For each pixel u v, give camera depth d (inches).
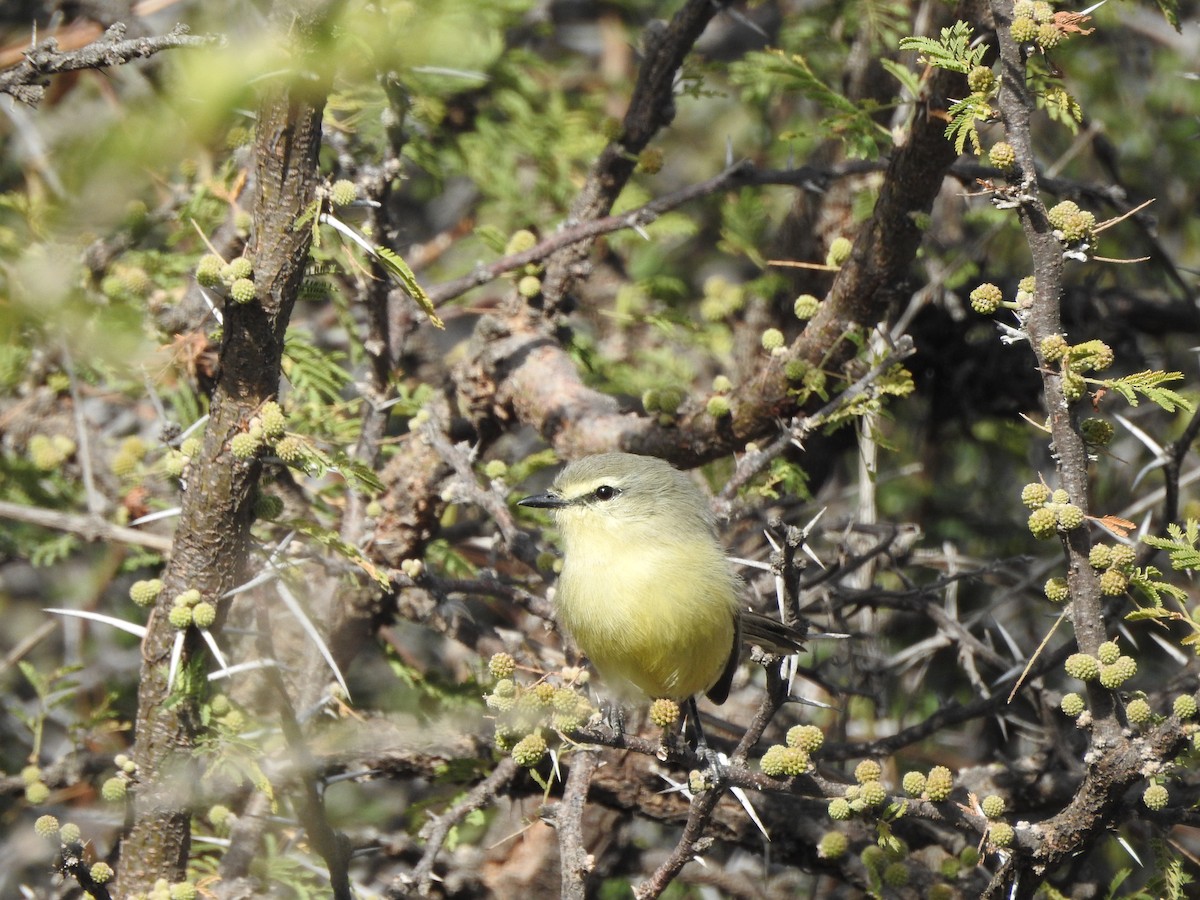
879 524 471.5
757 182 434.9
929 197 367.2
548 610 393.7
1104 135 557.9
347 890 321.7
